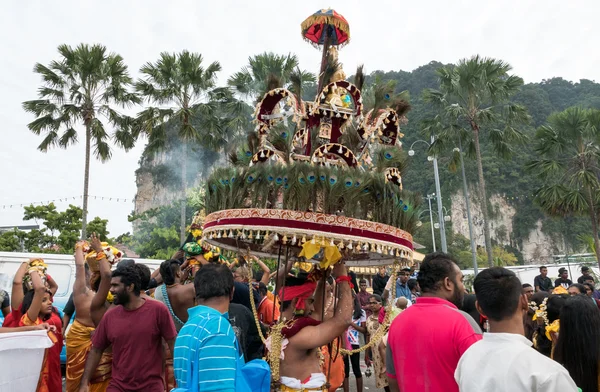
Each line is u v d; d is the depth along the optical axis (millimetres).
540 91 116688
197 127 22875
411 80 107062
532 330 4258
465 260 68188
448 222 89938
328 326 2750
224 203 2832
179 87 21922
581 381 2590
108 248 4367
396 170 2986
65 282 9297
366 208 2727
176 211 40438
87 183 20438
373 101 3463
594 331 2607
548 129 20203
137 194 73000
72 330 4090
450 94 22031
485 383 1842
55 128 20531
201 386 2268
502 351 1877
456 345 2350
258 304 4902
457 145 22844
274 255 3383
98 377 3717
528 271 24016
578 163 19812
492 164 111375
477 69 20750
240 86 21281
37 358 3834
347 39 3605
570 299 2723
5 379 3475
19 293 4707
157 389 3412
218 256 4699
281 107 3422
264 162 2871
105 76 20500
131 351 3373
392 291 3035
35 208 25844
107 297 4270
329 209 2576
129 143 21844
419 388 2396
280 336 2740
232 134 21438
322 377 2795
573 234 108250
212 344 2328
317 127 3248
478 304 2184
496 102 21078
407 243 2826
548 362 1800
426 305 2588
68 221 26375
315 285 3016
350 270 6934
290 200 2602
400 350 2543
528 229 107938
